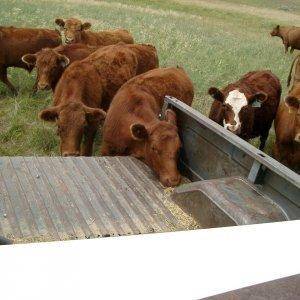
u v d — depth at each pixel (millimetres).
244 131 7176
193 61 12484
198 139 4895
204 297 1083
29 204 3922
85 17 19406
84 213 3932
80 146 6328
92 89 6961
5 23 14812
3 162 4590
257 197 3764
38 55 8398
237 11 36094
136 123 5098
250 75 7945
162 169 4793
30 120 7793
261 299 1126
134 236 1253
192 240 1265
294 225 1418
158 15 24953
